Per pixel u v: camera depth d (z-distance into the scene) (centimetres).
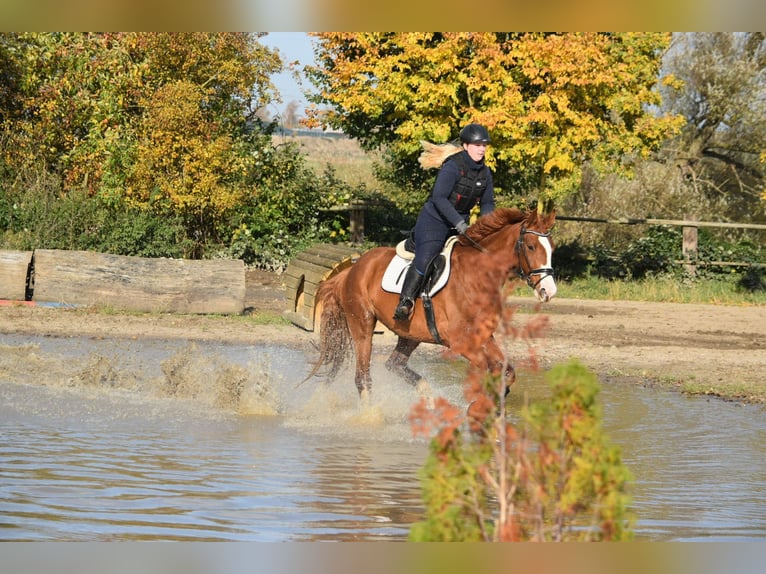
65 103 2517
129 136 2433
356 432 937
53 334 1525
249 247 2505
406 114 2338
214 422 969
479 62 2247
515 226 926
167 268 1817
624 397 1191
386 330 1620
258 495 680
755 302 2375
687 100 3356
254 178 2611
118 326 1628
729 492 732
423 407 422
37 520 604
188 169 2352
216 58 2575
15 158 2523
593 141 2362
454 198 958
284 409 1057
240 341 1540
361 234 2755
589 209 3219
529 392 1193
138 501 656
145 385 1150
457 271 938
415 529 402
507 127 2183
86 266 1812
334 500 671
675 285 2520
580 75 2173
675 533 610
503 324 438
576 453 390
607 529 379
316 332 1612
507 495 402
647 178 3309
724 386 1255
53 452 802
